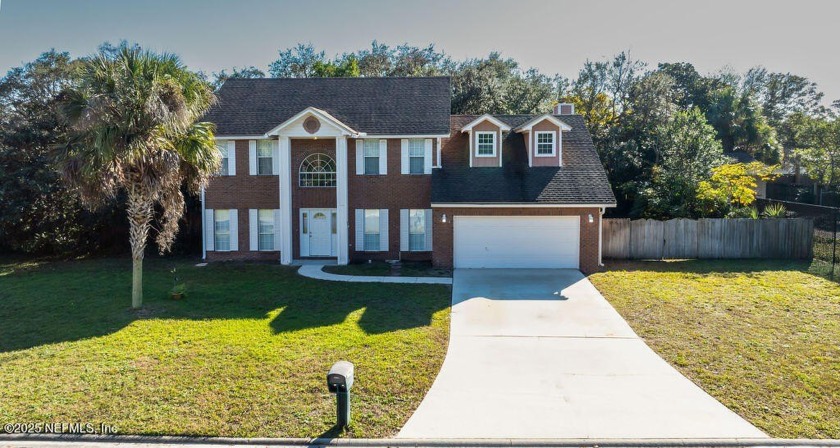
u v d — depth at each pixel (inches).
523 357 385.1
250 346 402.3
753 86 2444.6
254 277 698.2
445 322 477.4
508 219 768.3
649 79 1257.4
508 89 1446.9
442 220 766.5
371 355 384.2
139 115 471.2
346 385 271.6
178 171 519.2
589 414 290.8
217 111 879.7
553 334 442.3
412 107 872.9
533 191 767.1
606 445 259.4
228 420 281.9
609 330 451.8
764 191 1476.4
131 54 474.0
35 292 603.5
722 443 258.8
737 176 964.0
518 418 286.5
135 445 261.1
